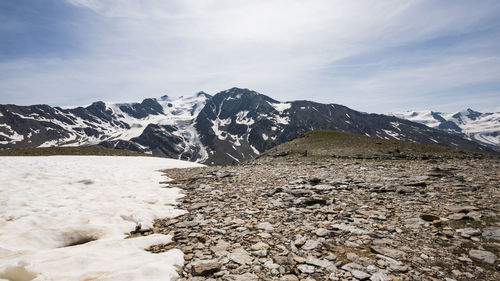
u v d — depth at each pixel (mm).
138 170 27344
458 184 12594
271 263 5457
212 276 4977
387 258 5551
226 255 5895
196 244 6648
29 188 13664
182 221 8836
